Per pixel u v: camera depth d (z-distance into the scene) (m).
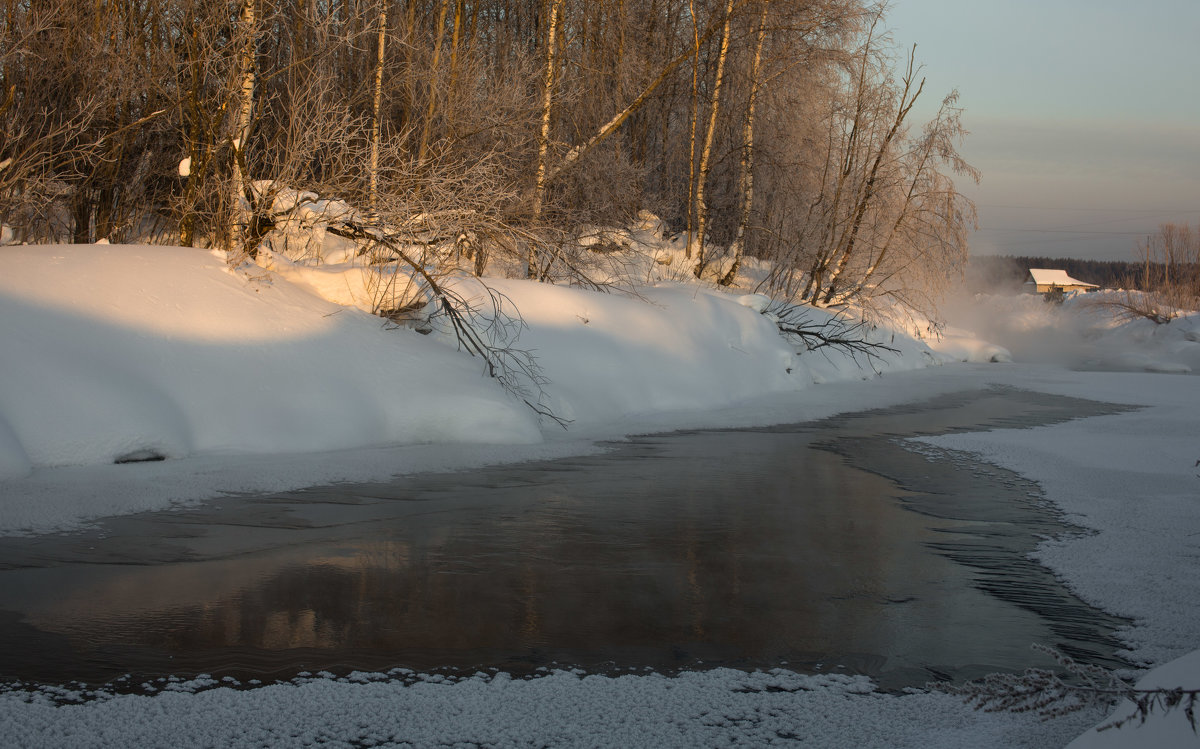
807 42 28.64
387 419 13.27
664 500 10.38
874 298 31.00
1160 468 12.42
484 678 5.23
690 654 5.71
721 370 20.23
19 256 12.42
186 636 5.84
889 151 29.30
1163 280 69.25
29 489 9.50
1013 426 17.09
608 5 26.80
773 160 29.09
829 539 8.72
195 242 17.92
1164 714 3.24
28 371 10.73
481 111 20.50
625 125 31.66
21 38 16.02
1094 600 6.86
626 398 17.39
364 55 22.48
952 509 10.04
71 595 6.63
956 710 4.81
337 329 14.05
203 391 11.99
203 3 15.95
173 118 17.98
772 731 4.52
